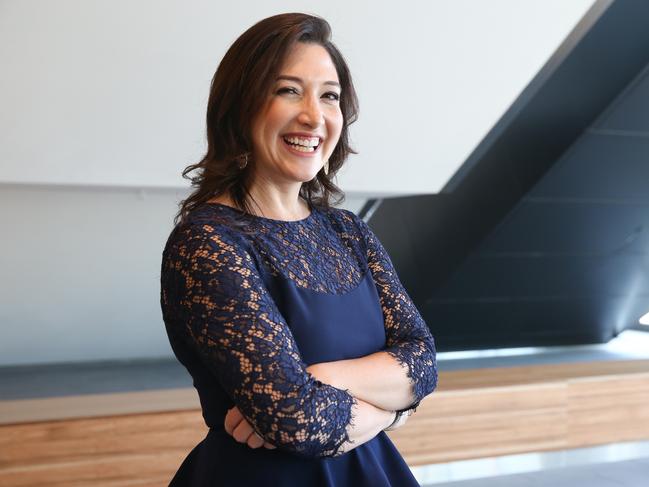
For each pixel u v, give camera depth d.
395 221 6.61
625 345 7.87
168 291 1.34
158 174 4.70
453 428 4.82
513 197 5.38
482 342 7.29
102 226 5.76
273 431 1.24
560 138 4.95
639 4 4.20
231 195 1.46
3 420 3.85
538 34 4.23
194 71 4.04
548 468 5.08
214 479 1.35
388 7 3.88
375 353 1.44
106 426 3.95
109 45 3.80
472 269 6.15
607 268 6.53
